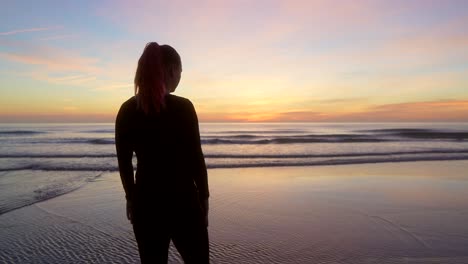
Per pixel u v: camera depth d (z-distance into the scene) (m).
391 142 26.62
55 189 8.51
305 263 4.10
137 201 1.65
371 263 4.09
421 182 9.55
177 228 1.66
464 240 4.87
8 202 7.14
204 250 1.72
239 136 36.31
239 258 4.24
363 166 12.97
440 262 4.11
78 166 12.71
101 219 5.97
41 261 4.14
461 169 12.05
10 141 28.11
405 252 4.45
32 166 12.64
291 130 58.41
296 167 12.73
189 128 1.66
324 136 34.84
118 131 1.68
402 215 6.18
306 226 5.55
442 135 34.00
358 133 41.38
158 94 1.59
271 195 7.85
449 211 6.45
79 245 4.68
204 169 1.72
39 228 5.45
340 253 4.41
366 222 5.76
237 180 9.88
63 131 52.12
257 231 5.30
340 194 8.00
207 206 1.76
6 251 4.45
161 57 1.65
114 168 12.23
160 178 1.62
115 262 4.11
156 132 1.62
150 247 1.65
